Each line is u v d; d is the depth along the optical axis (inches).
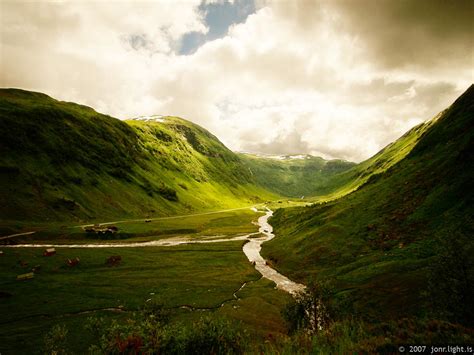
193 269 3750.0
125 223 6437.0
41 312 2299.5
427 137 4761.3
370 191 4296.3
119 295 2748.5
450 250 941.8
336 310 1518.2
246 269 3722.9
